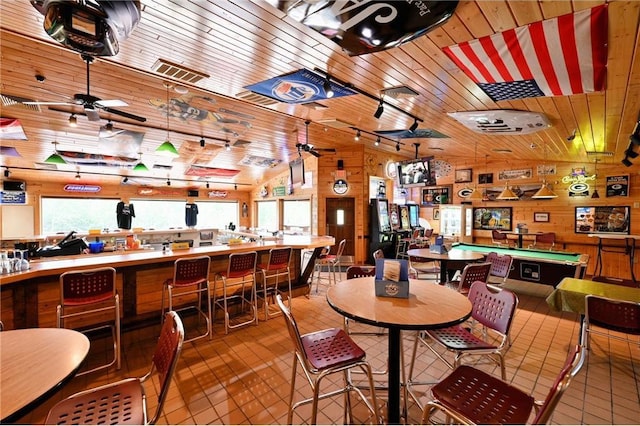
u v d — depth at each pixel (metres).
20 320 2.64
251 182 9.61
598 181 6.28
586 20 1.66
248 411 2.11
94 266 2.78
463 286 3.02
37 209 6.80
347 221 7.48
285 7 1.70
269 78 3.17
